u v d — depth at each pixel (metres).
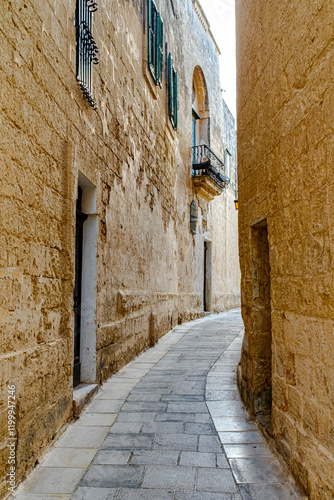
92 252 5.23
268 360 4.27
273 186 3.39
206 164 14.48
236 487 2.89
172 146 12.06
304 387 2.71
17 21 2.96
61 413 3.84
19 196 2.99
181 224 13.17
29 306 3.16
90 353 5.19
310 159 2.56
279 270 3.26
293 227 2.90
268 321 4.33
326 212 2.33
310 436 2.59
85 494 2.81
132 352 7.12
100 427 4.02
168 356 7.48
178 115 13.14
